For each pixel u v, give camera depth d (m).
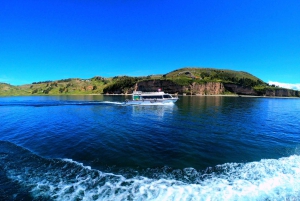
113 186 9.30
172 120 30.52
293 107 61.25
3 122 29.23
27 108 53.12
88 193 8.66
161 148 15.72
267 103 80.19
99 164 12.23
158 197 8.31
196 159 13.27
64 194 8.58
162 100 61.00
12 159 13.03
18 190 8.92
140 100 61.41
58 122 28.95
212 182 9.78
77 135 20.28
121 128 24.12
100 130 22.86
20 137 19.50
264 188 9.12
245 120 31.30
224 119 31.89
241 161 12.99
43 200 8.15
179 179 10.15
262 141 18.41
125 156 13.72
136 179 10.10
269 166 11.97
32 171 11.05
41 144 16.83
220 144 17.16
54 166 11.82
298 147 16.55
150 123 27.77
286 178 10.20
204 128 24.23
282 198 8.30
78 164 12.12
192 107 53.50
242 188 9.11
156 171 11.20
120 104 66.31
